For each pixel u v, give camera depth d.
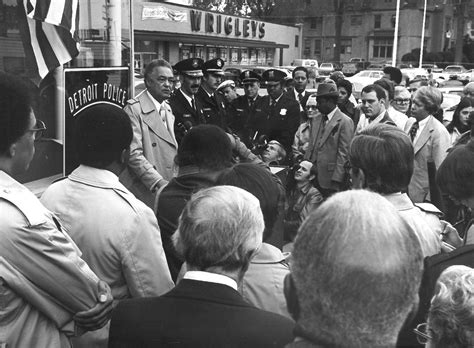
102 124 2.16
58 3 3.20
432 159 4.46
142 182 3.77
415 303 1.07
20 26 3.10
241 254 1.62
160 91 4.02
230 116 6.80
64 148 3.33
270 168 4.37
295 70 8.41
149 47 25.48
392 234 1.02
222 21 32.09
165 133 4.07
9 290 1.69
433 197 4.30
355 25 71.06
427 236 2.19
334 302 0.98
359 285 0.97
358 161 2.27
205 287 1.59
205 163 2.66
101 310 1.88
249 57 38.38
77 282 1.81
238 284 1.67
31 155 1.86
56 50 3.29
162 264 2.18
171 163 4.11
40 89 3.29
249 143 6.36
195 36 28.34
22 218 1.71
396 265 0.99
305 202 4.53
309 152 5.68
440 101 4.56
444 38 71.69
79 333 1.90
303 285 1.03
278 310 1.95
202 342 1.49
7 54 3.04
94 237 2.07
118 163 2.25
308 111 6.33
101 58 3.83
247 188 2.13
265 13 64.94
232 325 1.51
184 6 27.72
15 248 1.68
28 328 1.75
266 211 2.10
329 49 73.06
